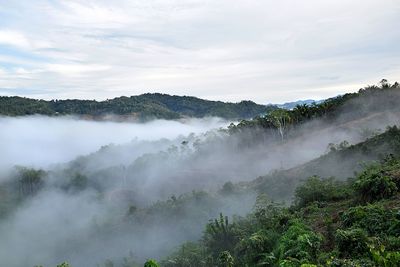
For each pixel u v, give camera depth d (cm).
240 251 2298
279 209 2770
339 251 1661
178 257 2722
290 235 2016
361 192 2298
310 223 2231
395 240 1569
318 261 1636
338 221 2083
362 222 1834
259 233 2300
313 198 2755
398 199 2047
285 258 1819
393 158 3161
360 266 1408
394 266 1345
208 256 2486
